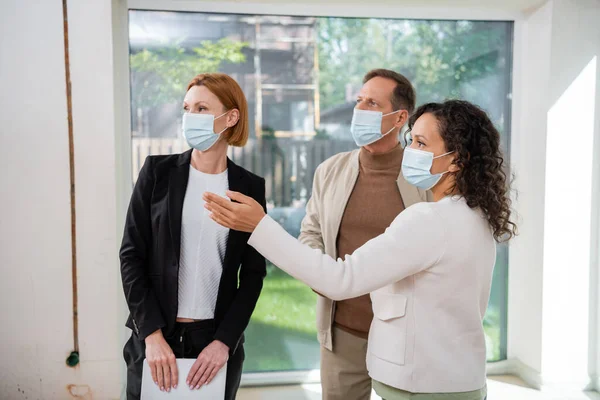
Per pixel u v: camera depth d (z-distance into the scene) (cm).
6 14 228
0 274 235
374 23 289
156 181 152
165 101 275
